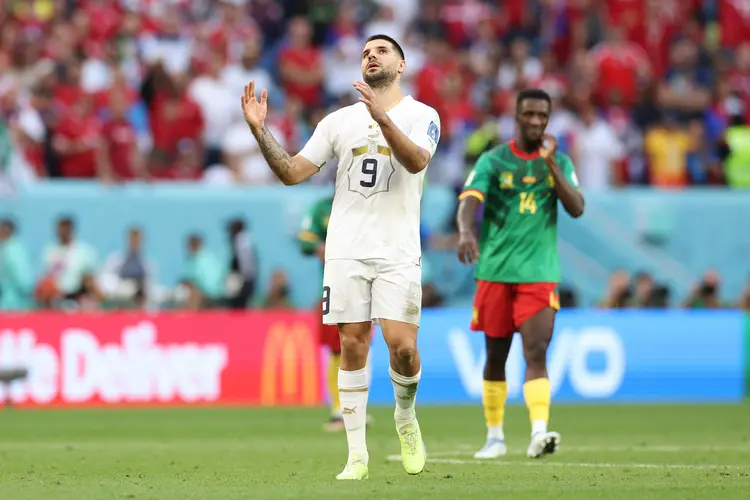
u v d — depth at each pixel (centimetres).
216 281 6538
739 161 7900
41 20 7825
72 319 5856
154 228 6762
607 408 5831
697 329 6488
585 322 6350
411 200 2439
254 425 4722
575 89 8119
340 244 2434
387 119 2278
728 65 8831
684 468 2850
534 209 3147
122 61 7669
